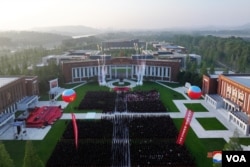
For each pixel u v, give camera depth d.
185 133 52.22
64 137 51.62
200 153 46.28
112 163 42.22
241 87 64.31
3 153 31.20
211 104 76.69
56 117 64.62
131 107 72.19
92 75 114.38
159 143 48.97
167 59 121.00
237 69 139.38
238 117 59.41
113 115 66.38
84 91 93.56
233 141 32.94
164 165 41.22
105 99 81.00
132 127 56.66
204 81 85.31
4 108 64.81
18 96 74.44
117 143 49.66
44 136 53.97
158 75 112.94
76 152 45.19
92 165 41.38
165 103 77.94
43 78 91.75
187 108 73.25
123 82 108.12
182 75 105.19
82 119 63.47
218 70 138.50
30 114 65.56
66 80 107.62
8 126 59.75
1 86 64.31
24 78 79.44
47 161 42.66
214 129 57.78
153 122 59.62
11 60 141.88
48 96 87.38
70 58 129.62
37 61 152.50
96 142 49.97
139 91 91.00
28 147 30.00
